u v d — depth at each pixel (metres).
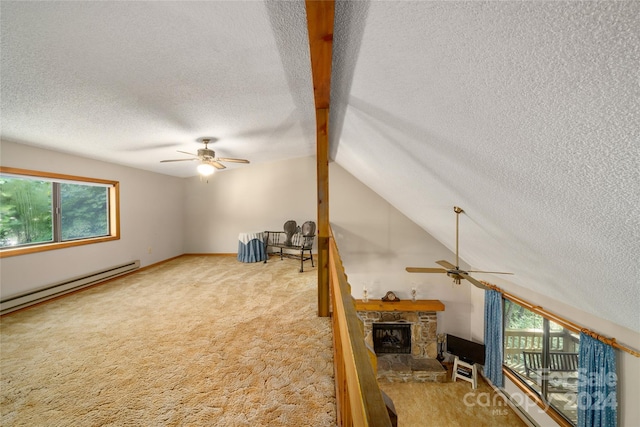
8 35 1.20
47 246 3.07
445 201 2.39
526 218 1.58
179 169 4.98
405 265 5.70
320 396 1.58
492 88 0.83
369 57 1.10
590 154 0.83
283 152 5.05
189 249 6.01
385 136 1.89
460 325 5.55
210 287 3.64
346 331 0.86
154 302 3.07
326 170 2.50
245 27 1.31
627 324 2.31
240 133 3.26
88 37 1.27
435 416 4.03
